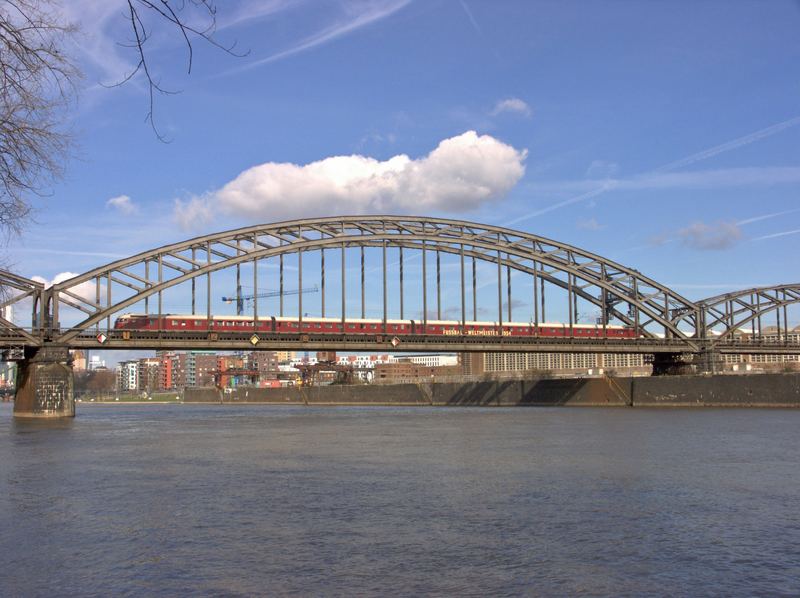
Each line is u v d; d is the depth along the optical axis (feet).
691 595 47.03
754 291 396.57
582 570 52.60
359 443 160.45
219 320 285.02
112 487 92.32
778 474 101.81
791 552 57.52
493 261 342.23
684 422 219.00
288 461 122.83
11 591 48.01
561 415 285.23
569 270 352.08
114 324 275.39
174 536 63.57
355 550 58.39
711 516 71.36
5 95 38.63
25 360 262.47
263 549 58.85
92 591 48.01
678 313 380.78
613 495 84.02
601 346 345.72
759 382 304.30
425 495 84.64
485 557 56.18
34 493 87.61
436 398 506.48
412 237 317.63
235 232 281.33
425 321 322.96
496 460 121.60
